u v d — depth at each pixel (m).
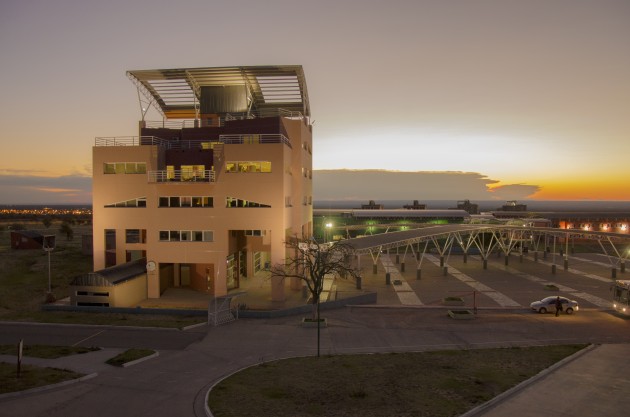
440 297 49.44
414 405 19.22
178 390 21.45
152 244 46.44
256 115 58.56
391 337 32.72
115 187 47.06
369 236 67.12
